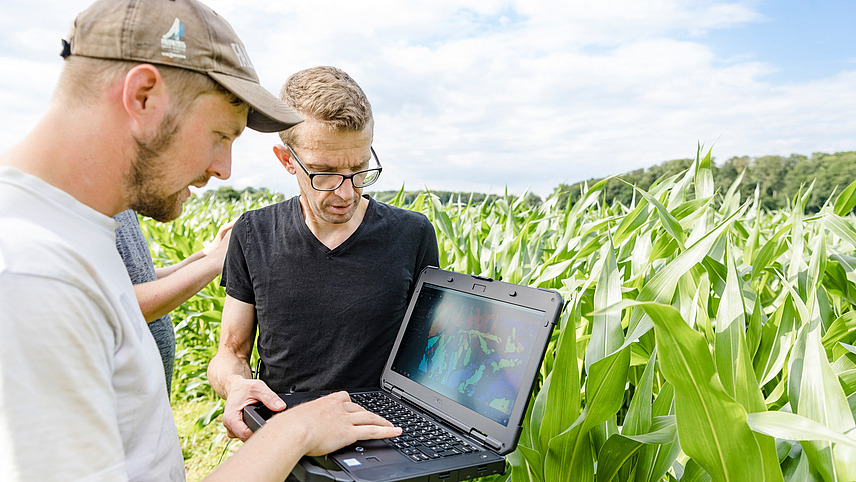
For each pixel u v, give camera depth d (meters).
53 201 0.74
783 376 1.24
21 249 0.65
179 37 0.80
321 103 1.26
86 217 0.77
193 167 0.86
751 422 0.80
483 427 1.09
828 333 1.42
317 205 1.38
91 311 0.68
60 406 0.63
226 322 1.60
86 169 0.78
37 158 0.76
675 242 1.66
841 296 1.70
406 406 1.29
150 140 0.79
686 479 1.06
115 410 0.73
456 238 2.56
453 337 1.28
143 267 1.66
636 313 1.13
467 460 0.98
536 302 1.12
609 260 1.19
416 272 1.62
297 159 1.34
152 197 0.85
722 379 1.00
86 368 0.66
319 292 1.49
